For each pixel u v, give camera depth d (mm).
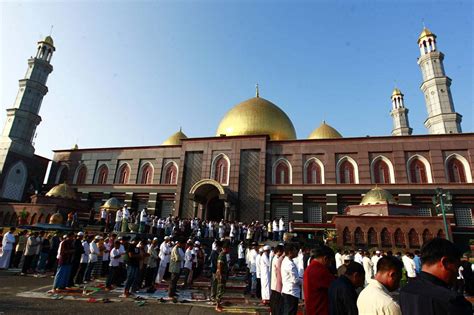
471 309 2574
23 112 41094
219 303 10195
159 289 13469
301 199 31875
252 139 35031
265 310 10273
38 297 10305
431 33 42938
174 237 22594
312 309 4742
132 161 39375
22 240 17781
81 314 8547
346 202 31422
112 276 12539
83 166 41094
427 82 40781
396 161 31453
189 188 34750
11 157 38562
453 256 2898
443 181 29516
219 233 24750
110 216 27781
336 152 33281
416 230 23953
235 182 33312
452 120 37375
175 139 47531
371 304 3332
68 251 11766
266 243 24375
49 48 45969
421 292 2740
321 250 5305
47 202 33406
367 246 24203
